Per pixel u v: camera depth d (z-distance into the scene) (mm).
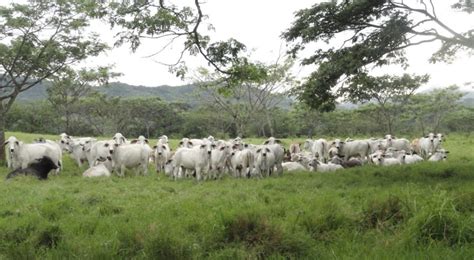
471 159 22234
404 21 13383
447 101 51938
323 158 23406
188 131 61812
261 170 17766
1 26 20906
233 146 19438
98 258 6000
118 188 13555
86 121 59625
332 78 14242
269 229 6418
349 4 14070
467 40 13406
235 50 10672
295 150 25562
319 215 7461
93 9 9766
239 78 11109
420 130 61781
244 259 5891
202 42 10539
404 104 48438
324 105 15680
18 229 7250
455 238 6031
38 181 15430
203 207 9539
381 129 60125
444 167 16516
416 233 6145
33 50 22703
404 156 20938
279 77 40812
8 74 23031
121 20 9797
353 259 5500
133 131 64250
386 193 10102
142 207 9891
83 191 12961
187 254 5941
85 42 23078
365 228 7129
